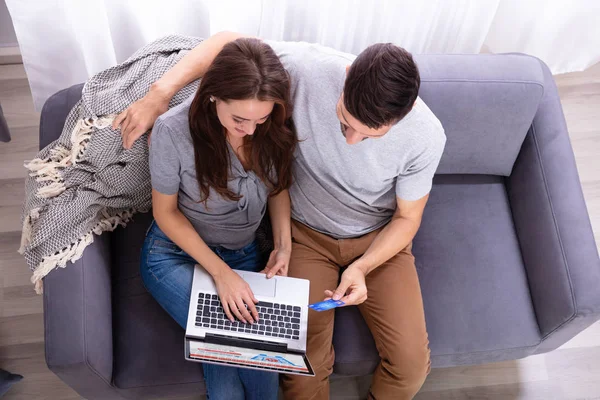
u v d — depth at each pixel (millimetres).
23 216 1593
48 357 1437
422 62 1730
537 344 1786
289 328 1532
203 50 1585
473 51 2377
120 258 1733
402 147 1485
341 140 1494
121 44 2129
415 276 1708
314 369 1646
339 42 2211
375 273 1696
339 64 1461
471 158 1843
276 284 1588
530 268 1818
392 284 1674
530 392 2088
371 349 1713
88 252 1563
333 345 1710
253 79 1220
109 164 1579
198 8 2078
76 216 1547
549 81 1884
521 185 1867
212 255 1573
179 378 1625
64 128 1607
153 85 1520
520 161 1879
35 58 2039
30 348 2004
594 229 2389
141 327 1650
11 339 2008
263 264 1776
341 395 2012
